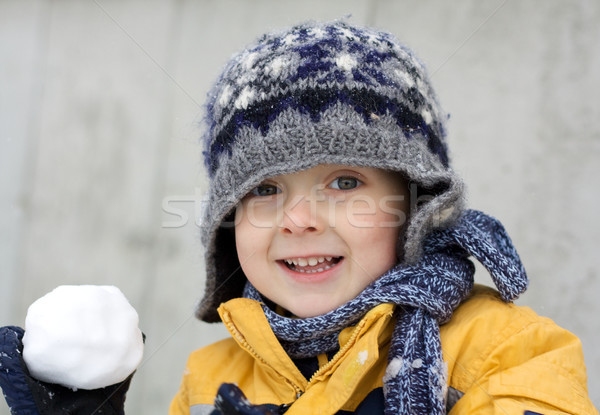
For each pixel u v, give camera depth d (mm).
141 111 1228
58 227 1259
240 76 756
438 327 714
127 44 1242
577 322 985
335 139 718
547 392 679
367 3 1107
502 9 1059
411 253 730
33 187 1279
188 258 1184
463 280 733
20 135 1288
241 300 760
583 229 1000
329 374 718
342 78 729
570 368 698
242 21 1176
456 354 710
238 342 755
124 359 711
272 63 741
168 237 1203
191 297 1181
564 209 1010
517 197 1025
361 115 724
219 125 762
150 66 1228
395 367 698
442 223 742
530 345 708
